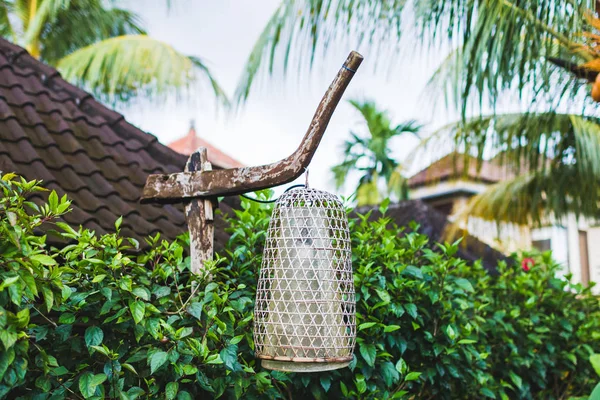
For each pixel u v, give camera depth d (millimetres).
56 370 2256
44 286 2057
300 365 2182
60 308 2340
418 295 3428
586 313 4738
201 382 2438
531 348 4254
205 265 2596
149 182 2750
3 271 1931
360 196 17172
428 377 3418
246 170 2539
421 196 12023
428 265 3770
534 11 4043
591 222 9117
